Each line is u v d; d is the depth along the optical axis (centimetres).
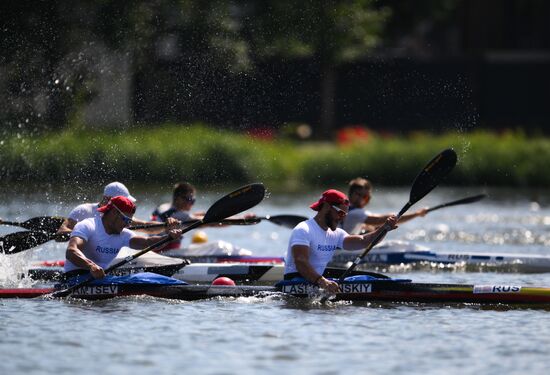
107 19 11988
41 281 4641
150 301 3984
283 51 13175
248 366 2956
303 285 4012
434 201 10319
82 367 2942
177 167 10988
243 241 6900
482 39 17750
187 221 5012
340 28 14162
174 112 12106
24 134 11231
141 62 12069
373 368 2947
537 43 17688
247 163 11450
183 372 2886
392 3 17075
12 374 2864
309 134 14600
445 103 15675
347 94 15462
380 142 12500
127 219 4034
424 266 5425
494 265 5362
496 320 3656
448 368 2959
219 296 4041
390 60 15712
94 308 3834
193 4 12169
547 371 2938
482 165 12006
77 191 9856
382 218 5122
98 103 12012
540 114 16400
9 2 11725
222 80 12200
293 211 8888
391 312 3794
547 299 3962
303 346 3216
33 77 11775
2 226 6956
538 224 8231
